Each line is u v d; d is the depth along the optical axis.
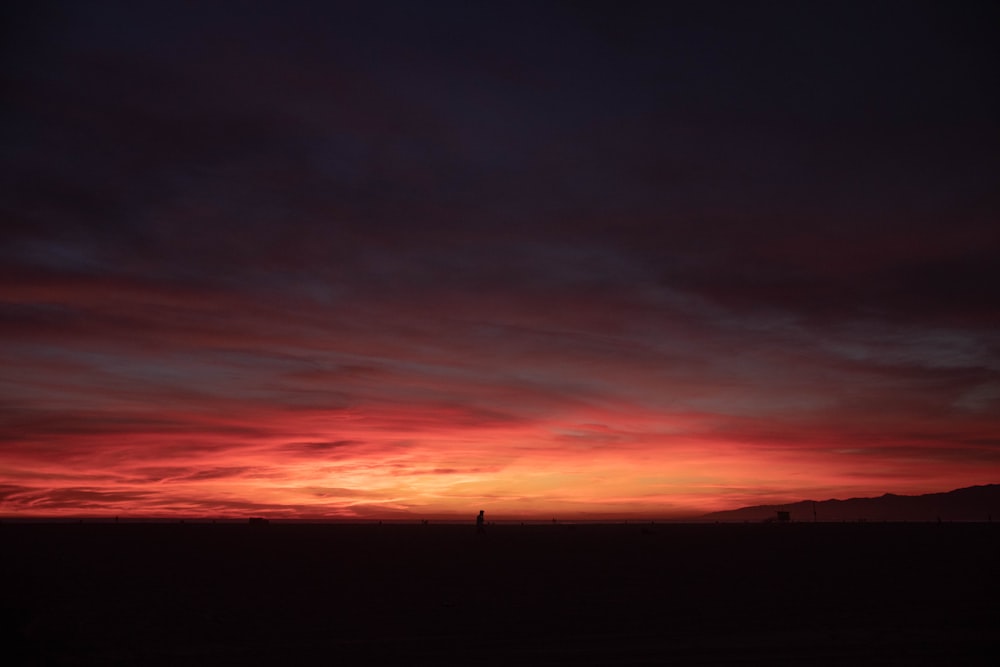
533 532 118.00
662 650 17.78
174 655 17.72
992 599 25.84
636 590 30.23
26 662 17.06
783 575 35.88
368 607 25.48
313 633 20.45
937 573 35.94
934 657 16.61
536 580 34.56
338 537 91.19
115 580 34.41
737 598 27.17
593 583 33.12
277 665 16.62
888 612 23.12
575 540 81.00
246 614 23.86
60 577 35.62
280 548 62.84
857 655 16.91
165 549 60.59
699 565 42.88
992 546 61.41
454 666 16.36
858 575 35.28
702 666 16.08
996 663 16.02
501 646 18.52
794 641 18.64
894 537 84.25
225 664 16.78
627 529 144.75
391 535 99.50
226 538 86.19
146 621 22.42
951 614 22.56
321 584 32.94
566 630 20.70
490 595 28.83
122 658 17.42
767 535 96.00
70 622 21.94
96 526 153.88
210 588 31.34
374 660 17.05
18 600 25.81
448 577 36.19
